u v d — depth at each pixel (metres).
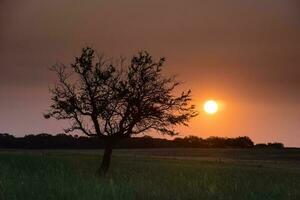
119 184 20.55
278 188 23.09
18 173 25.81
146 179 25.81
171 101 43.31
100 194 17.81
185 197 19.67
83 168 39.06
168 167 46.06
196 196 19.91
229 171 45.03
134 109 42.22
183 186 22.36
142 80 42.78
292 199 20.75
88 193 18.00
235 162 79.94
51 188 18.67
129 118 42.16
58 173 24.78
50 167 32.38
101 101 41.91
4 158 48.41
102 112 41.66
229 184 24.77
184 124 43.31
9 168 28.69
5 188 18.52
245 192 21.67
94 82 42.22
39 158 50.56
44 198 17.45
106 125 41.97
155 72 43.38
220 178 30.75
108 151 41.28
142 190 19.59
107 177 26.92
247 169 52.53
